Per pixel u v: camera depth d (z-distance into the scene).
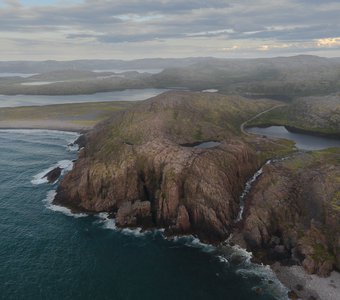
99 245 94.75
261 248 89.69
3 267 85.56
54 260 88.56
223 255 89.00
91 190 115.81
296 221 94.75
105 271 84.62
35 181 138.62
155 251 91.88
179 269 84.81
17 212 113.06
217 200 101.62
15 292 77.19
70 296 76.38
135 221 103.12
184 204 103.50
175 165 112.62
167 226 101.88
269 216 95.75
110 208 111.44
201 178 106.88
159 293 77.38
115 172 115.75
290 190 104.12
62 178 138.88
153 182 114.31
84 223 105.50
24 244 95.25
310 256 82.50
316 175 108.88
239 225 98.31
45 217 109.50
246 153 126.75
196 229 99.19
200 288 78.44
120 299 75.75
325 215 92.62
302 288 76.19
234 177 114.75
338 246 83.50
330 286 76.38
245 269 83.50
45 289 78.38
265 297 74.75
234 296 75.69
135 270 84.88
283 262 84.25
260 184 110.56
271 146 144.75
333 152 134.50
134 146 127.12
